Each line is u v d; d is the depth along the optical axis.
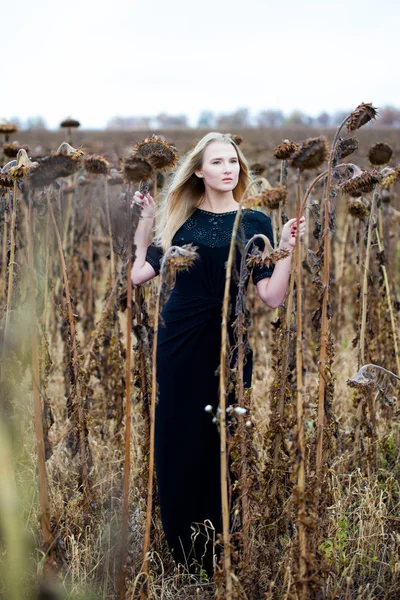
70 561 2.94
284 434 2.84
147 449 3.05
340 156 2.73
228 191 3.09
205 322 3.03
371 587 2.91
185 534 3.13
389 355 4.41
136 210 2.45
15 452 2.65
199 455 3.07
